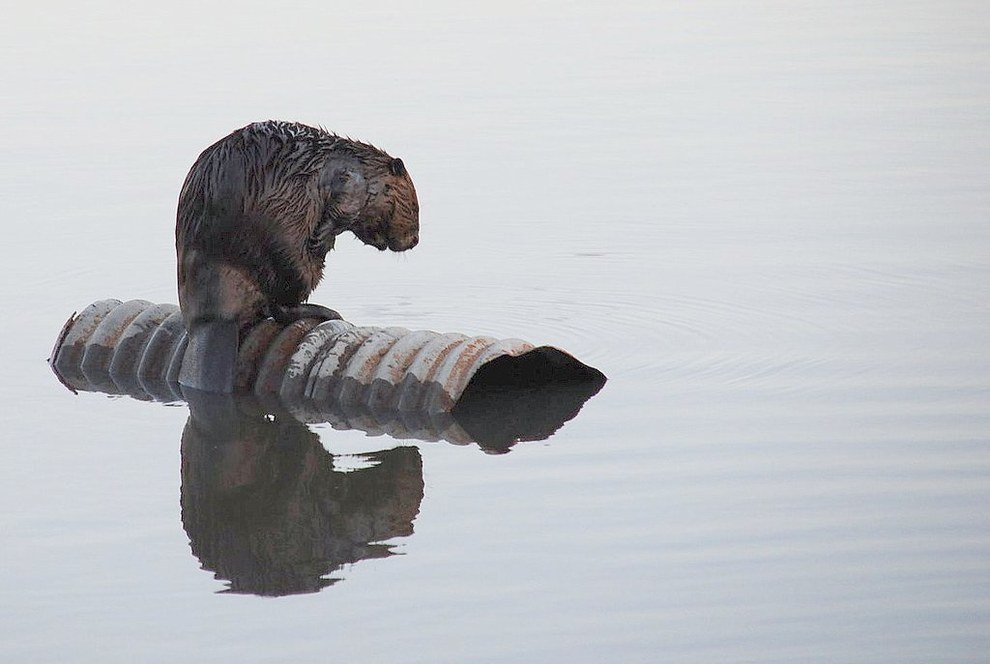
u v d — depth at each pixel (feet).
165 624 42.70
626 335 71.77
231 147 65.00
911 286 78.13
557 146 114.52
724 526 48.06
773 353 67.72
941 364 64.95
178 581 45.78
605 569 45.14
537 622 41.91
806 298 76.64
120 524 50.62
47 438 59.88
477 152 112.37
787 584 43.75
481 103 127.75
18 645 41.60
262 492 53.52
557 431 58.59
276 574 45.96
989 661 39.29
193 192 65.05
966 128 117.60
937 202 96.32
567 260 86.28
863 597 42.88
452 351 63.62
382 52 149.69
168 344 68.95
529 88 134.21
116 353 69.36
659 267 84.12
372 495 52.70
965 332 69.82
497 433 59.06
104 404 64.49
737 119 123.34
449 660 39.96
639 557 45.91
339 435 59.88
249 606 43.78
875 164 107.45
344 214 67.92
